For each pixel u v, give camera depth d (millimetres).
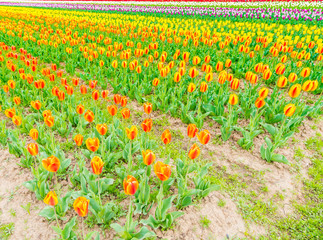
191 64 8969
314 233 3266
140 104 6438
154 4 26875
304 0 22875
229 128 4820
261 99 3816
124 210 3398
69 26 15148
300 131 5297
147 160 2412
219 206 3535
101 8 25016
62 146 4691
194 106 5730
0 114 5844
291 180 4109
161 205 3029
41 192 3350
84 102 6219
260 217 3459
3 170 4086
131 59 9875
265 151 4406
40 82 4594
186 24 15453
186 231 3145
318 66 8047
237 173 4227
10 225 3164
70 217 3264
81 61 8680
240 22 15672
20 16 19172
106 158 4051
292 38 11766
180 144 4988
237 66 8008
